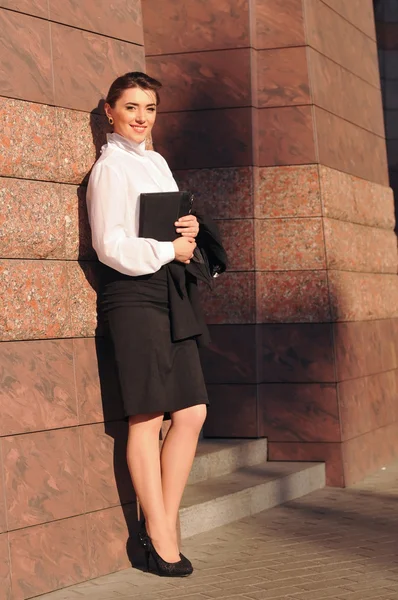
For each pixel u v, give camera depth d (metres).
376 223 8.34
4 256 4.49
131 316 4.77
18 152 4.56
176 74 7.40
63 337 4.77
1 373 4.46
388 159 10.73
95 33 5.07
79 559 4.78
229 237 7.30
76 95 4.91
